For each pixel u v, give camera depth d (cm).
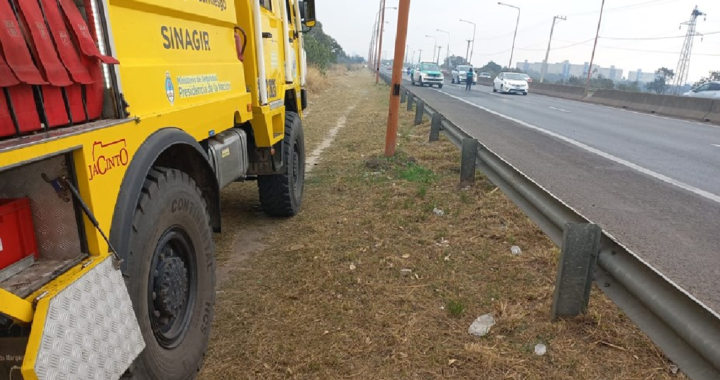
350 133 1260
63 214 194
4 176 188
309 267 441
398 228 537
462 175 693
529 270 427
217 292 397
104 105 224
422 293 390
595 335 325
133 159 231
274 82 514
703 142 1215
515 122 1528
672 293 245
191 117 308
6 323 159
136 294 225
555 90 3525
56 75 186
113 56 223
